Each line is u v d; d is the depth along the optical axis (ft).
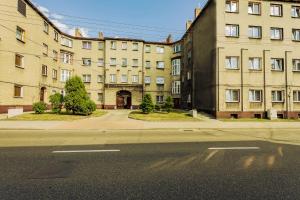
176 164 22.30
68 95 78.43
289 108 86.94
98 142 34.30
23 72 85.87
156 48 147.74
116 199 14.40
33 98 92.43
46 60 106.11
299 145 32.89
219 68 83.92
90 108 80.69
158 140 36.63
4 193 15.12
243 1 86.94
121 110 121.49
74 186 16.43
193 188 16.24
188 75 120.47
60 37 124.26
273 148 30.40
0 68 74.59
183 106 127.54
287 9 89.61
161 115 81.15
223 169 20.75
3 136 39.83
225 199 14.55
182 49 135.13
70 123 59.57
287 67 87.92
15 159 23.62
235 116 84.28
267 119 81.00
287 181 17.74
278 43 88.33
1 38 75.20
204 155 26.04
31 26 91.15
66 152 27.04
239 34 85.87
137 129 52.80
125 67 141.18
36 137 38.96
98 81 140.56
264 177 18.63
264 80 86.38
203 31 98.68
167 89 146.82
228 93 84.43
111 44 140.67
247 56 85.87
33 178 17.98
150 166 21.52
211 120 75.05
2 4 75.77
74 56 135.74
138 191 15.66
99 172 19.62
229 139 38.40
